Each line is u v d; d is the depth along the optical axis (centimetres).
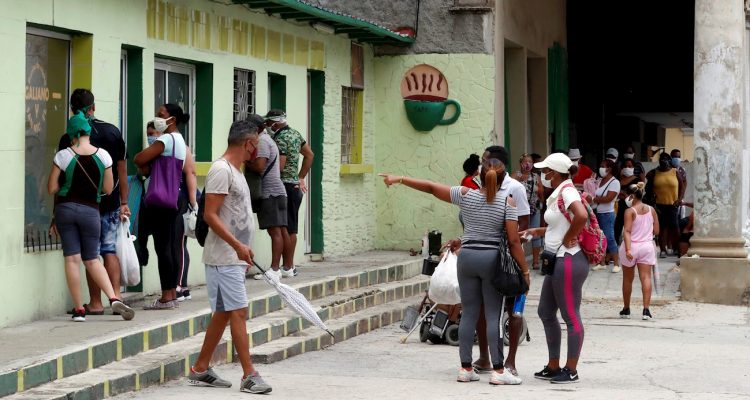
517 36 2986
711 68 2378
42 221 1514
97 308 1498
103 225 1505
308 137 2423
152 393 1253
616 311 2217
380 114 2703
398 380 1417
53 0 1477
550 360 1438
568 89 3900
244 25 2047
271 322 1641
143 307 1567
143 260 1595
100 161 1435
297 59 2286
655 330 1984
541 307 1437
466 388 1364
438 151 2672
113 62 1620
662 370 1539
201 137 1938
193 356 1383
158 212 1557
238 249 1262
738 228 2355
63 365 1197
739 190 2361
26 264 1423
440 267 1717
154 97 1777
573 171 1419
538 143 3422
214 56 1934
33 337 1308
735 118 2367
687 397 1322
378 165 2706
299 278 1981
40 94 1504
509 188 1391
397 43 2659
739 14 2386
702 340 1866
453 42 2656
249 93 2111
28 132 1479
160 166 1560
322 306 1828
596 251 1402
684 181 3341
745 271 2317
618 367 1565
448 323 1747
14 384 1109
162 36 1762
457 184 2662
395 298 2147
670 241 3444
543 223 2895
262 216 1909
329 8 2647
